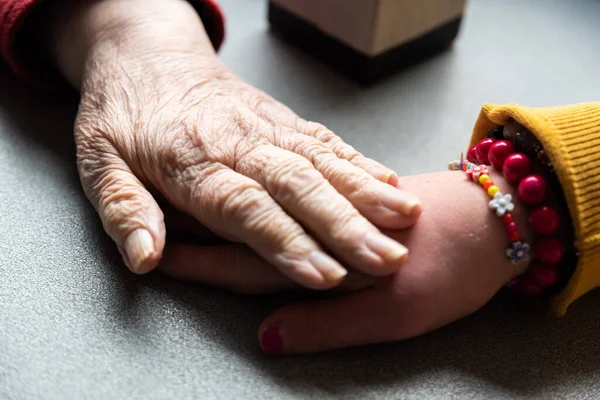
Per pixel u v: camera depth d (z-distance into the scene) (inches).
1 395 13.1
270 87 20.8
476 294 14.4
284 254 13.7
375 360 14.1
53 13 18.8
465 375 14.1
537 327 15.1
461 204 14.6
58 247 15.5
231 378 13.6
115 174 15.2
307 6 21.7
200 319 14.5
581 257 14.2
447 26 22.7
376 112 20.3
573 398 14.0
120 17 18.1
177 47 17.7
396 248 13.6
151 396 13.3
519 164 14.3
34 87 19.8
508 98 21.2
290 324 13.9
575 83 22.1
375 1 19.9
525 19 25.4
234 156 15.0
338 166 14.7
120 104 16.4
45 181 16.9
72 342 13.9
